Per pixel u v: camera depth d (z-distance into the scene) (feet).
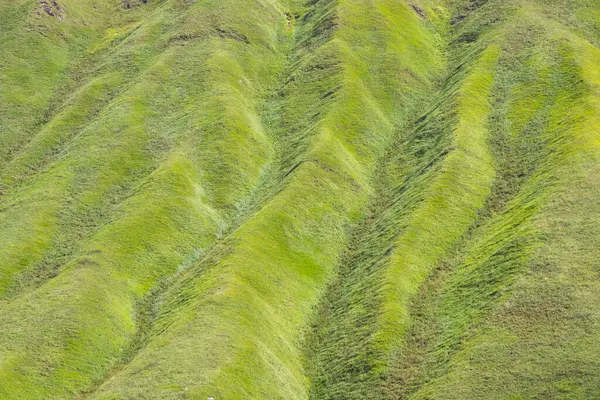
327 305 252.01
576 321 187.11
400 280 240.32
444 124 344.69
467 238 267.39
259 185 335.47
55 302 241.55
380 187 327.06
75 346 225.15
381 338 215.31
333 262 274.77
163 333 226.79
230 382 190.08
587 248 215.92
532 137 321.73
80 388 213.05
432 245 261.44
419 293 239.30
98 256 269.03
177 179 318.45
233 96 392.06
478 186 294.46
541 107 345.31
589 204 239.30
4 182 343.26
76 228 302.45
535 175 285.64
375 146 354.54
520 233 238.27
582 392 161.38
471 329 205.46
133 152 350.43
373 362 207.62
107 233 284.00
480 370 184.34
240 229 278.87
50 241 294.25
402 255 253.44
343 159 330.54
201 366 195.00
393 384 197.67
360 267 266.36
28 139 385.91
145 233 285.23
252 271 249.96
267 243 269.23
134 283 264.11
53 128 381.60
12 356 215.72
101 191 324.60
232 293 232.94
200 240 292.81
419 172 318.04
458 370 188.75
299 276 258.98
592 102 322.55
